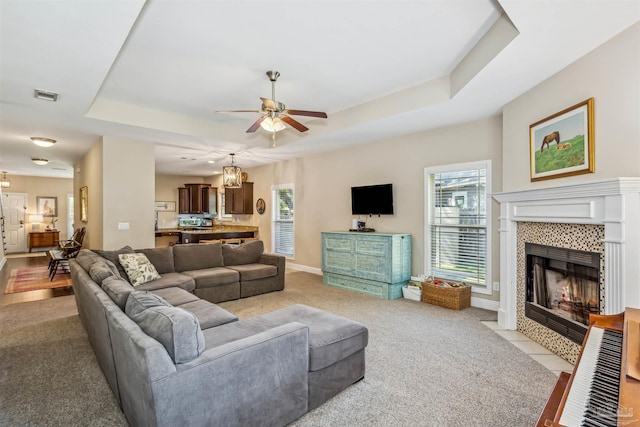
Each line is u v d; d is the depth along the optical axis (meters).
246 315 3.94
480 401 2.14
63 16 1.96
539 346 3.02
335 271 5.46
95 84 3.02
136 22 2.41
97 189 5.33
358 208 5.61
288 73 3.37
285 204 7.59
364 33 2.61
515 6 1.95
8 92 3.20
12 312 4.00
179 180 10.53
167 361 1.44
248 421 1.71
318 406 2.09
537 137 3.01
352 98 4.16
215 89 3.80
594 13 2.00
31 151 6.21
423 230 4.84
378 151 5.45
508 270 3.48
